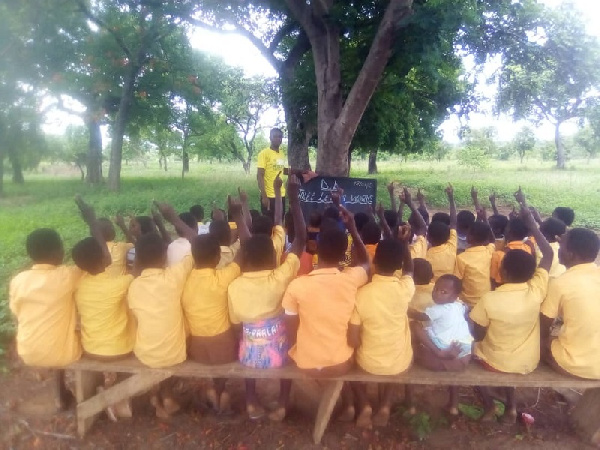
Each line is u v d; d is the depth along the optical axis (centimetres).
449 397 428
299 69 1272
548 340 402
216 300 382
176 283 375
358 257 410
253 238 384
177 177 3250
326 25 966
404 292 368
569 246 386
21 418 411
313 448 380
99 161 2738
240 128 4272
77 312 396
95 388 410
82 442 387
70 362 382
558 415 426
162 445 384
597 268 381
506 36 989
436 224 505
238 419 414
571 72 1048
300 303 361
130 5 1509
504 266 384
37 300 369
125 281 388
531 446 385
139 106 2525
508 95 1172
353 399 415
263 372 373
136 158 6475
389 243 373
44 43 1859
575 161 6712
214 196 1694
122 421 412
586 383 368
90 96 2328
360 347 376
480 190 2116
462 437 394
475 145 4759
